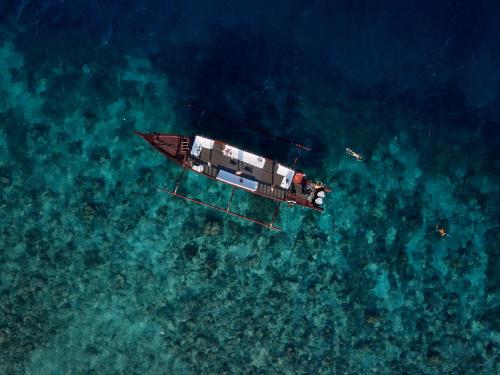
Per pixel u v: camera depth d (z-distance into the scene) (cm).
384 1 5456
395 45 5450
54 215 5341
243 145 5300
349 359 5419
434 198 5475
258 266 5412
